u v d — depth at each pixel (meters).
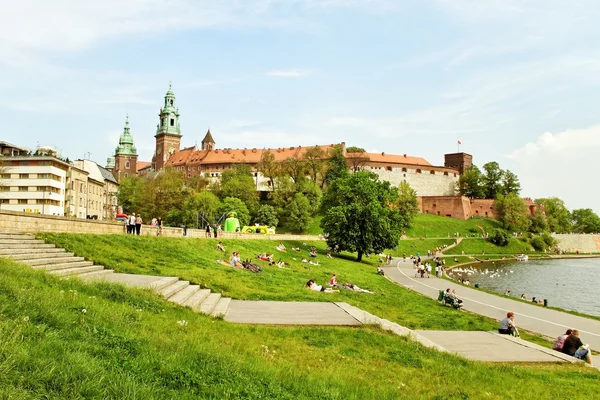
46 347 9.66
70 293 14.95
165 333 13.71
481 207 197.00
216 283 29.31
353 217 84.12
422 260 107.06
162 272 29.72
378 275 67.06
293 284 37.44
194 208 124.12
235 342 15.15
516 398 13.98
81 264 26.12
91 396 8.32
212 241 56.44
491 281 83.06
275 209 146.25
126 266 29.47
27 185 102.06
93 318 12.82
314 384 12.02
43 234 29.27
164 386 9.52
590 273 98.94
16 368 8.47
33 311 11.61
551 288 74.31
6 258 19.02
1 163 97.94
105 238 35.88
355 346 17.67
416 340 20.03
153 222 55.25
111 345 11.09
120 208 58.59
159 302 18.52
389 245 84.19
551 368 18.39
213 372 11.01
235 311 22.88
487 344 22.20
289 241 89.62
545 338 29.34
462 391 13.78
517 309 41.28
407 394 12.92
